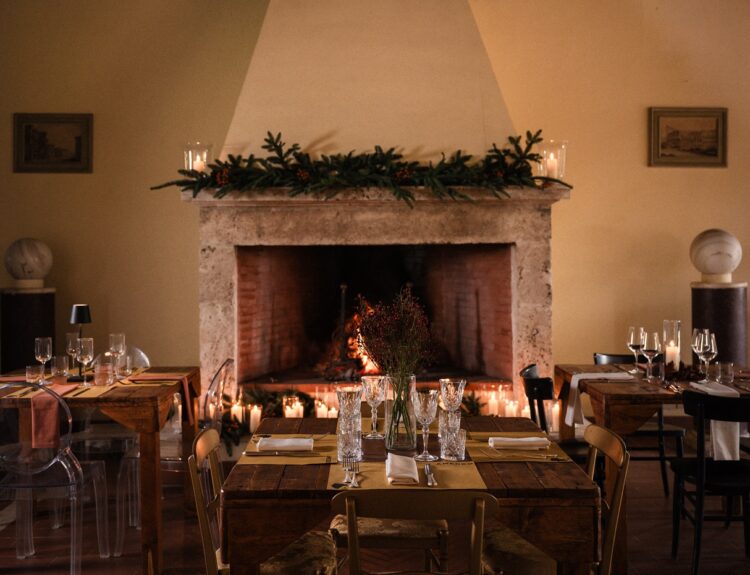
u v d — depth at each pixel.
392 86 5.69
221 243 5.71
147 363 5.18
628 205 6.75
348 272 6.85
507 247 5.87
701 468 3.65
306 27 5.75
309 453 3.02
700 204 6.75
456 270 6.51
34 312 6.24
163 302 6.71
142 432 3.76
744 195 6.74
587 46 6.71
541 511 2.60
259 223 5.70
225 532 2.58
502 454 3.03
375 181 5.45
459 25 5.78
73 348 4.33
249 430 5.58
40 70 6.60
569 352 6.81
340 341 6.38
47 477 3.65
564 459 2.95
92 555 3.98
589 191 6.75
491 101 5.70
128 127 6.64
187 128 6.65
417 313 3.10
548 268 5.73
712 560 3.87
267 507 2.59
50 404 3.58
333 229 5.69
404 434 3.07
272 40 5.75
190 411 4.43
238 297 5.86
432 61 5.73
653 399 3.88
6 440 3.64
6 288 6.37
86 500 4.92
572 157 6.74
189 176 5.51
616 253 6.77
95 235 6.67
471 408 5.66
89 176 6.64
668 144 6.72
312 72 5.70
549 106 6.72
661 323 6.80
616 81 6.72
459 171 5.44
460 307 6.50
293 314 6.66
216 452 3.06
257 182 5.36
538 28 6.72
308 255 6.79
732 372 4.30
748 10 6.70
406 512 2.32
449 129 5.64
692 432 5.89
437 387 5.88
